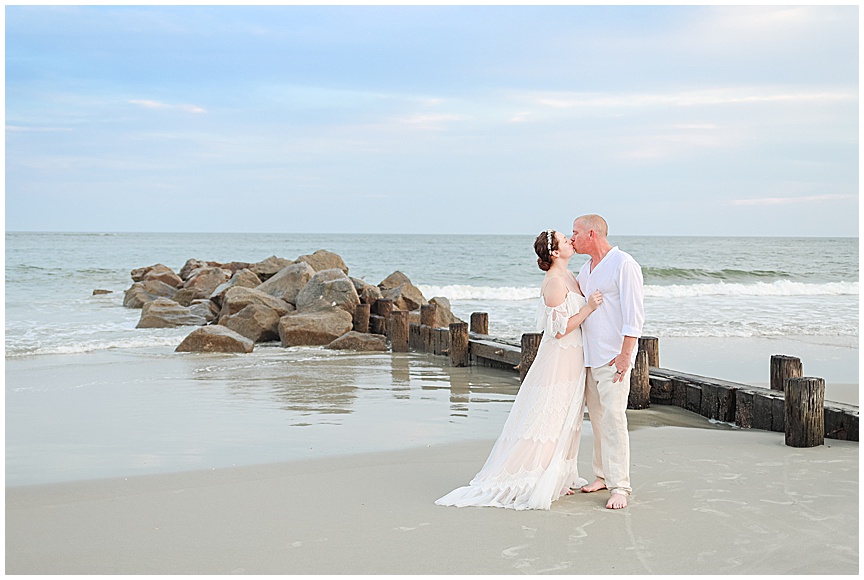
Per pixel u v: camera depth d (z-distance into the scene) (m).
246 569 4.07
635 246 69.38
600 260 5.30
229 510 5.09
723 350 13.96
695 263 46.81
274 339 15.66
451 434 7.61
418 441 7.29
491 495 5.14
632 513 4.90
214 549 4.37
